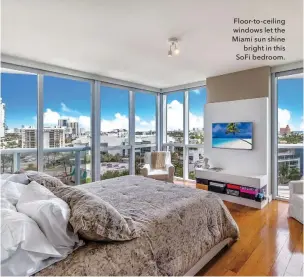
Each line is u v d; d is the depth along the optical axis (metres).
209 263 1.95
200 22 2.23
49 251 1.04
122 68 3.83
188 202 1.94
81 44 2.80
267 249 2.18
